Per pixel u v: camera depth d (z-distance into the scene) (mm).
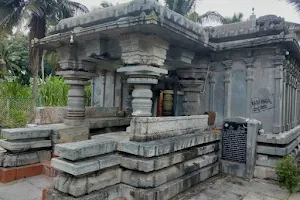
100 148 4254
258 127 6250
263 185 5566
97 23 5426
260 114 6836
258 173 6023
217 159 6359
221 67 7605
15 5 15984
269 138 5973
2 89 15227
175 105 8820
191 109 7910
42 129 5895
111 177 4262
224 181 5754
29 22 15906
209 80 7828
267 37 6293
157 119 4879
